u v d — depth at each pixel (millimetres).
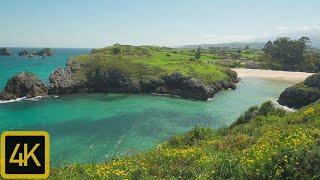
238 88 109688
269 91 103438
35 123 61031
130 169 15773
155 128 56094
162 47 184625
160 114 68812
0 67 182000
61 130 55281
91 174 15750
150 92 103188
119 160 19203
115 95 99375
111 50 142125
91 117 66000
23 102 85312
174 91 99438
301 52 178125
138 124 59062
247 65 172625
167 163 17078
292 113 34906
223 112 71500
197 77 100500
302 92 81875
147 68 108500
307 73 158750
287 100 84000
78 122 61438
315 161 11781
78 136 51000
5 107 78062
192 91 94625
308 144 13633
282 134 20359
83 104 82375
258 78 135000
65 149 43938
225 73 118000
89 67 109875
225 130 31656
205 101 88562
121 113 70000
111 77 106000
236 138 23078
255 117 35281
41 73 154875
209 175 13727
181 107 78125
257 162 12812
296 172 11555
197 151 18891
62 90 100250
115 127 56969
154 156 18922
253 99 89875
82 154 41844
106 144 46500
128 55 133500
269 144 16844
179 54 157500
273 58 183250
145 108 76375
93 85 106750
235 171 13266
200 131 30219
